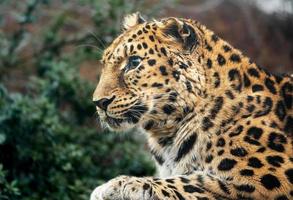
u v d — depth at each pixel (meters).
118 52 9.90
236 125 9.66
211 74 9.85
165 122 9.88
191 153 9.82
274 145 9.56
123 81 9.85
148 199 9.33
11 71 17.67
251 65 10.04
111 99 9.80
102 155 15.29
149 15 16.80
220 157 9.57
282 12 22.67
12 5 19.73
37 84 16.00
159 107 9.78
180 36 9.81
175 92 9.73
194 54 9.83
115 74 9.88
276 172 9.41
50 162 13.83
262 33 22.41
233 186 9.45
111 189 9.43
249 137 9.57
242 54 10.11
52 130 13.90
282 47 22.19
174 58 9.74
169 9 22.52
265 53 22.08
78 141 15.27
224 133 9.66
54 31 17.28
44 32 17.34
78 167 14.34
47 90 15.42
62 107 16.34
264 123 9.66
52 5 19.11
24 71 17.45
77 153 14.10
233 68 9.93
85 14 20.42
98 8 16.58
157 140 10.16
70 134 14.93
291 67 21.84
